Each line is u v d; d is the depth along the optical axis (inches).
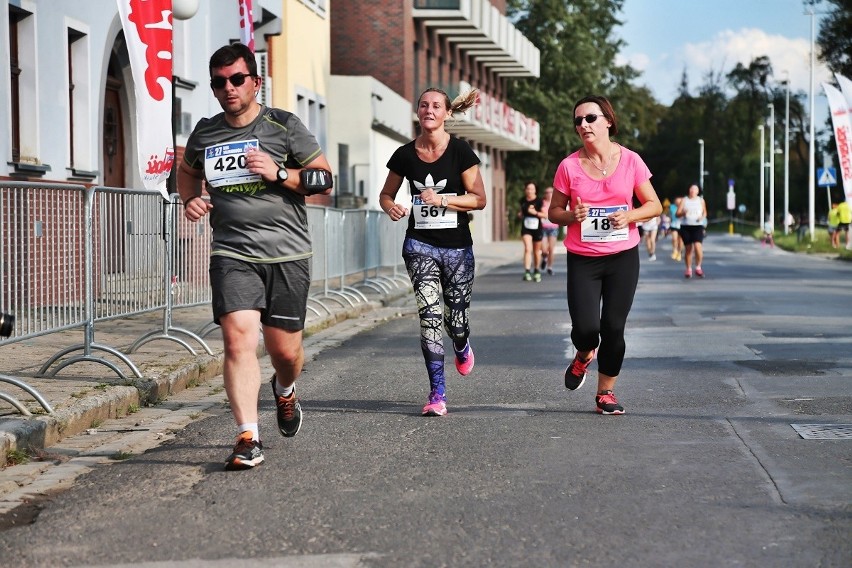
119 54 1042.7
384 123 2014.0
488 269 1689.2
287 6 1569.9
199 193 364.5
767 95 6063.0
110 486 326.3
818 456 352.5
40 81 857.5
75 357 495.5
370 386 519.2
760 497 303.1
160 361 541.6
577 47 3774.6
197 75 1170.0
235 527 278.7
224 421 434.6
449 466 344.2
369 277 1210.0
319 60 1779.0
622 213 421.7
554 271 1590.8
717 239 3814.0
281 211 350.9
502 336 729.6
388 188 451.5
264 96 1406.3
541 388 503.5
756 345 650.2
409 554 255.3
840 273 1457.9
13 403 399.9
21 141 845.8
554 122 3762.3
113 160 1044.5
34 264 449.7
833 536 265.7
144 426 424.5
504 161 3538.4
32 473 344.5
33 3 844.0
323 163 354.6
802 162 5649.6
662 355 612.1
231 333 346.6
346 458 357.1
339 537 269.0
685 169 6584.6
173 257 588.7
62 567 250.7
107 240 511.5
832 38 3125.0
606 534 269.9
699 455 356.5
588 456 356.8
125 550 261.7
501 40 2778.1
